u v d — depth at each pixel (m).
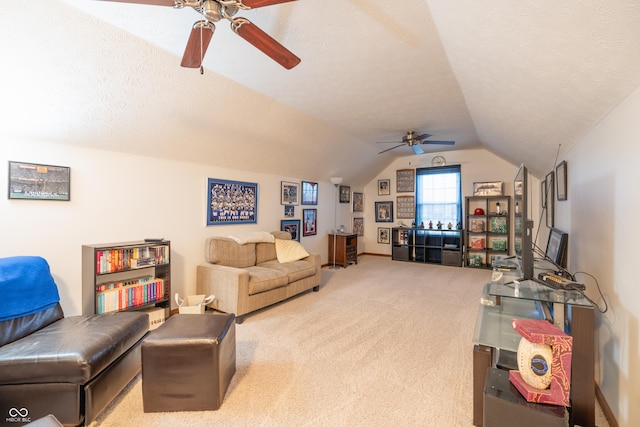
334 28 2.00
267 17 1.88
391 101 3.38
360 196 7.57
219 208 4.06
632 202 1.55
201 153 3.66
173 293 3.54
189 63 1.82
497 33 1.54
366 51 2.29
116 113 2.62
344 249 6.11
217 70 2.60
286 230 5.25
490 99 2.65
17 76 2.03
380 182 7.56
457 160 6.54
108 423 1.70
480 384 1.66
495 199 6.21
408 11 1.81
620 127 1.69
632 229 1.55
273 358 2.42
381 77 2.76
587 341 1.62
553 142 2.95
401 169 7.23
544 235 4.69
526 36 1.42
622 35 1.12
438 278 5.18
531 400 1.33
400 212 7.23
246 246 3.97
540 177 5.08
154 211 3.36
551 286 2.01
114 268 2.75
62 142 2.65
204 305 3.24
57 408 1.58
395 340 2.76
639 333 1.47
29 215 2.50
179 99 2.77
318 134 4.45
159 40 2.13
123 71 2.29
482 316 2.21
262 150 4.19
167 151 3.36
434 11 1.73
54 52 1.97
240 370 2.24
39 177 2.53
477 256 6.23
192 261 3.75
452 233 6.41
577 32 1.22
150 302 2.99
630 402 1.54
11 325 1.87
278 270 3.77
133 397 1.94
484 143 5.48
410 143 4.73
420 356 2.46
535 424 1.29
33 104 2.23
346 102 3.40
